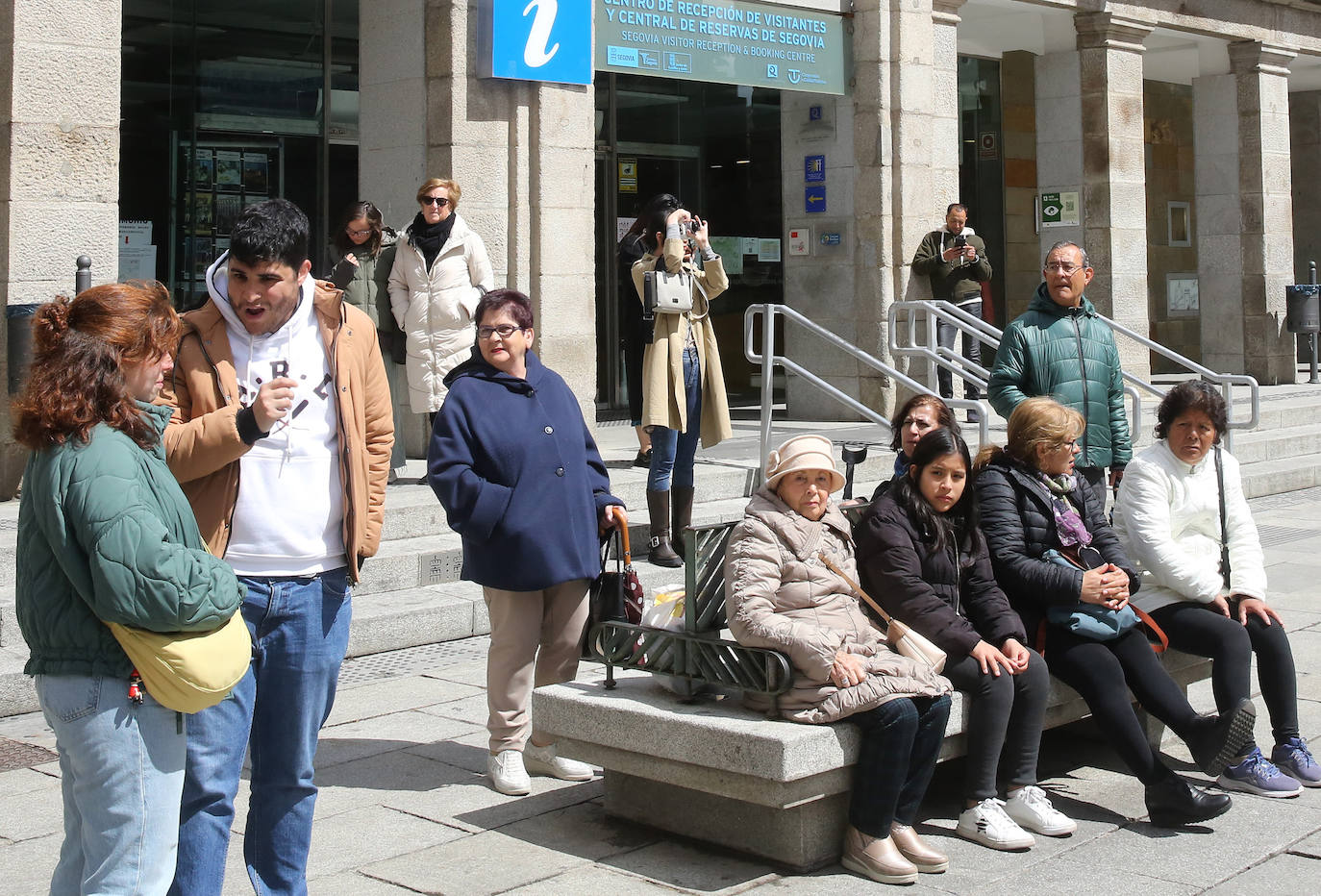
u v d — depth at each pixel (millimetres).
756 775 4469
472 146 10750
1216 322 18562
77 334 3283
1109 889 4520
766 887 4523
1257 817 5203
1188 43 17812
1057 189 16297
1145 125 20312
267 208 3830
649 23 12016
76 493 3174
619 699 5000
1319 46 18625
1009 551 5410
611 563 8227
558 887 4504
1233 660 5523
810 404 14312
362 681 6977
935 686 4641
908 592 4953
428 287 9203
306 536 3910
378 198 11133
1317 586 9234
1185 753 6027
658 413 7961
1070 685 5328
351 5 12695
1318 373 19828
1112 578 5270
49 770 5633
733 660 4738
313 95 12602
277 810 3961
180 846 3660
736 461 10812
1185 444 5820
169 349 3449
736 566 4762
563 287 11156
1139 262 16266
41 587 3277
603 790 5465
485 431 5285
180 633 3238
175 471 3684
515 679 5383
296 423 3926
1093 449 6938
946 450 5047
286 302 3857
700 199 15195
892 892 4488
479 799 5336
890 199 13711
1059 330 6945
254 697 3803
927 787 5023
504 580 5246
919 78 13781
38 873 4594
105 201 8664
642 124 14734
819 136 13992
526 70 10797
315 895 4434
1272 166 18156
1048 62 16234
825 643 4582
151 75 11781
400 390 9883
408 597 7914
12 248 8305
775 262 15805
